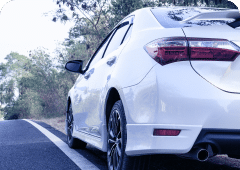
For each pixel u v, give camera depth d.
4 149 4.68
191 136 2.12
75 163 3.66
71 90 5.08
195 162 3.62
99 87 3.31
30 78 17.34
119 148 2.75
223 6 8.73
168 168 3.35
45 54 17.39
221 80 2.16
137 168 2.56
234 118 2.12
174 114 2.14
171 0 9.34
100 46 4.27
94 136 3.58
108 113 3.09
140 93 2.34
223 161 3.65
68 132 4.97
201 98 2.13
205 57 2.19
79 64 4.42
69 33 12.82
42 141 5.49
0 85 45.12
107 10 11.99
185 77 2.17
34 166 3.53
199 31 2.28
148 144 2.23
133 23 3.06
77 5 12.29
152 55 2.32
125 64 2.69
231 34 2.25
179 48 2.21
